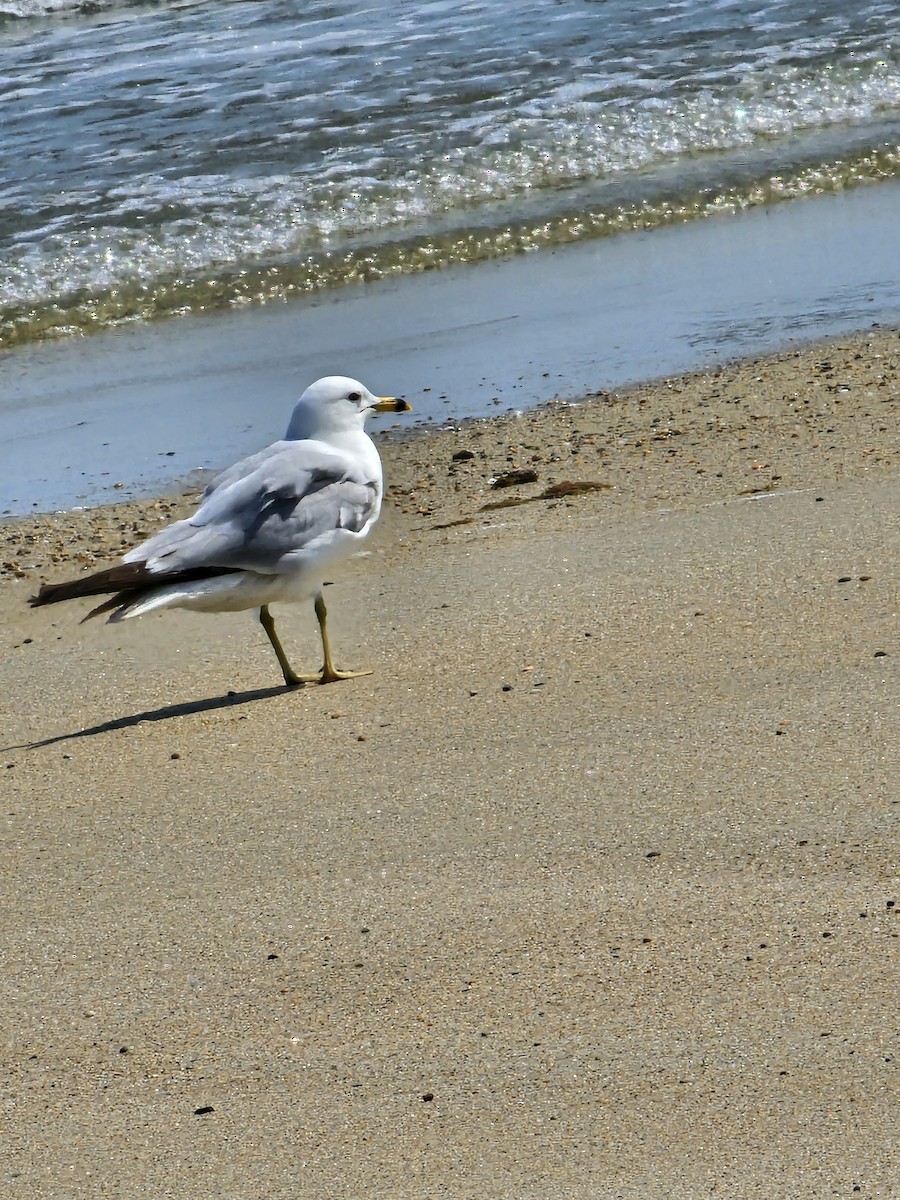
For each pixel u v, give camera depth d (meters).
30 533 15.00
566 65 29.70
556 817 8.34
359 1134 6.16
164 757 9.93
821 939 7.01
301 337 19.86
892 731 8.77
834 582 11.15
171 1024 7.03
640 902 7.46
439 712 9.98
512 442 15.74
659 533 12.72
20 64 32.50
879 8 31.69
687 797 8.35
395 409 11.87
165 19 35.41
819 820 7.95
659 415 15.96
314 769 9.41
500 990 6.96
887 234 21.45
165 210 24.34
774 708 9.26
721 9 32.44
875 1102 5.98
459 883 7.85
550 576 12.14
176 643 12.35
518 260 22.22
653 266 21.23
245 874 8.23
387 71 30.17
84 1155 6.24
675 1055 6.38
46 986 7.44
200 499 11.38
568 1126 6.05
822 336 17.78
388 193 24.70
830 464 13.85
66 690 11.60
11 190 25.42
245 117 28.14
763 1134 5.88
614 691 9.87
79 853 8.73
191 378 18.83
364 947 7.41
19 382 19.38
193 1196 5.92
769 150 25.66
